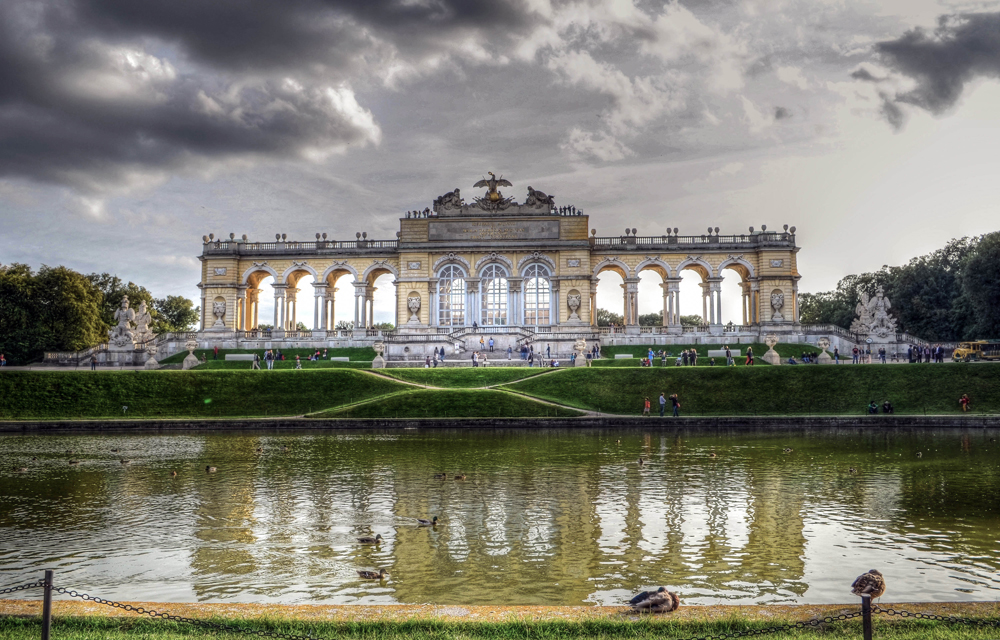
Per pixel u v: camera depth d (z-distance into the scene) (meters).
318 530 23.52
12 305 96.81
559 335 92.44
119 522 24.69
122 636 12.85
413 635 13.06
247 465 36.19
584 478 31.98
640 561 20.08
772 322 96.00
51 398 60.50
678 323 101.06
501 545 21.69
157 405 60.75
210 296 101.75
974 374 60.47
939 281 110.88
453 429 52.78
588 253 99.62
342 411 57.03
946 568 19.41
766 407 59.34
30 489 30.25
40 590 17.94
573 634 13.16
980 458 37.03
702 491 29.02
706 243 101.38
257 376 65.25
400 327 99.56
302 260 103.38
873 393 59.72
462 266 100.31
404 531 23.36
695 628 13.28
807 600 17.05
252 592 17.83
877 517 24.73
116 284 130.62
